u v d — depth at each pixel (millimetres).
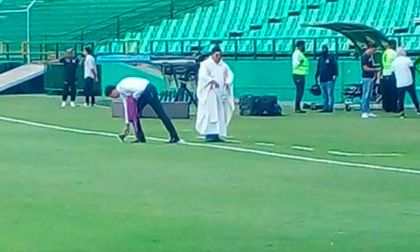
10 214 13539
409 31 42125
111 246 11398
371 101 34188
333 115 33688
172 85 37031
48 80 46688
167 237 11922
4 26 54469
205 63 24125
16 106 38875
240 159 20219
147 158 20359
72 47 49250
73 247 11344
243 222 12930
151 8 51250
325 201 14672
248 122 30516
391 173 18000
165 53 43406
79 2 53250
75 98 40469
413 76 33781
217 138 24219
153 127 28391
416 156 21031
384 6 44656
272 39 41719
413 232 12258
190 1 50531
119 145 23172
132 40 47750
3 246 11383
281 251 11148
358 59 38156
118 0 52344
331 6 46125
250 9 48188
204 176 17500
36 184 16500
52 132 27109
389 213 13648
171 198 14953
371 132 26938
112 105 32500
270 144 23547
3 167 18906
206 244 11516
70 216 13383
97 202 14570
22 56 51000
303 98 39688
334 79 35344
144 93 23656
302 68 35062
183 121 31000
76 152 21625
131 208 14039
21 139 24984
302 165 19219
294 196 15156
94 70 39312
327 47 37844
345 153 21625
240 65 41781
